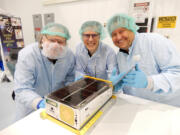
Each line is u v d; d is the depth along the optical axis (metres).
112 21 0.86
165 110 0.65
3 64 1.63
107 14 1.36
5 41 1.58
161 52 0.81
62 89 0.61
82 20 1.52
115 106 0.69
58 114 0.52
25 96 0.78
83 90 0.60
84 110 0.48
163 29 1.16
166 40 0.83
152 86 0.71
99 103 0.58
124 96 0.80
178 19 1.08
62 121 0.52
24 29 2.07
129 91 1.04
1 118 1.35
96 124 0.55
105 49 1.10
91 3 1.42
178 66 0.75
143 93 0.97
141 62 0.90
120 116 0.60
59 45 0.84
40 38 0.89
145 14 1.16
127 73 0.75
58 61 0.95
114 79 0.79
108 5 1.33
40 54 0.90
